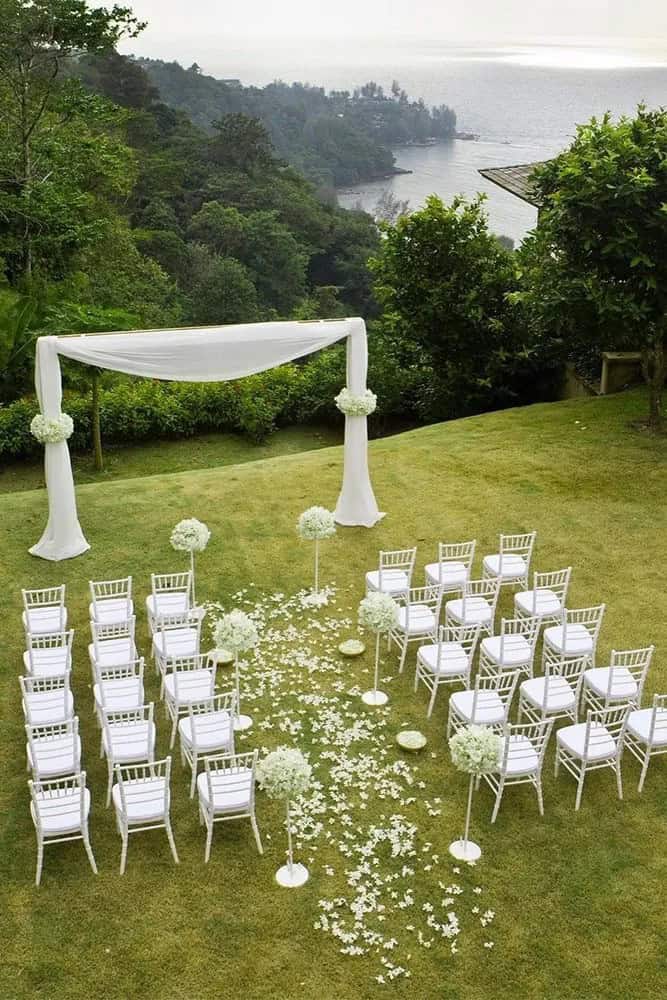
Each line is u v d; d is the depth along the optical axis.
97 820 7.73
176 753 8.66
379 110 140.38
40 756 7.80
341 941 6.54
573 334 17.34
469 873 7.14
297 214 63.03
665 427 16.67
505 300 20.02
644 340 15.77
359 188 101.88
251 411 20.95
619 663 9.86
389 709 9.21
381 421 22.47
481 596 10.92
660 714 8.34
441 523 13.38
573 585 11.55
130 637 9.47
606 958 6.39
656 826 7.64
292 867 7.11
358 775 8.24
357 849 7.37
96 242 28.03
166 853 7.36
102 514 13.81
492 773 8.01
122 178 31.95
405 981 6.23
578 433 16.78
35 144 25.56
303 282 60.78
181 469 19.58
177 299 45.41
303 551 12.59
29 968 6.32
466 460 15.78
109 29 24.62
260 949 6.47
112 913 6.77
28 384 20.91
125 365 11.91
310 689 9.53
